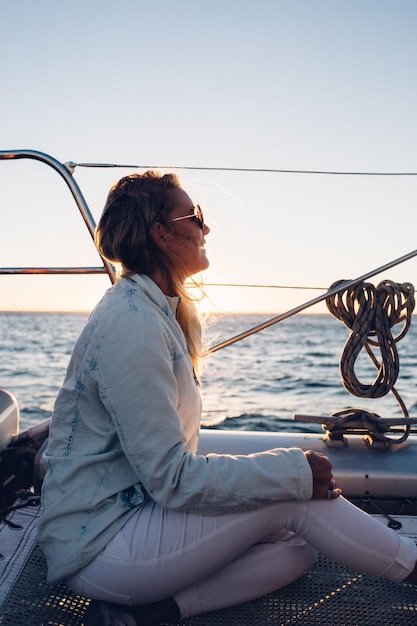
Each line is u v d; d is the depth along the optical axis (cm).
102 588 137
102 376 134
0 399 218
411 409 1189
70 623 144
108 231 149
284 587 160
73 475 138
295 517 143
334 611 151
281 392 1504
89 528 137
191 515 138
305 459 140
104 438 138
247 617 148
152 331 135
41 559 167
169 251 151
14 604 148
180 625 145
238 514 139
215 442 221
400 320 229
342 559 143
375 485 206
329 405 1271
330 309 233
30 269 212
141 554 135
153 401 132
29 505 199
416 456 216
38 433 211
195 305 169
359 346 228
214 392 1516
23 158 213
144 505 141
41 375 2038
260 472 135
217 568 142
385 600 155
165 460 133
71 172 214
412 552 144
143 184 151
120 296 141
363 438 224
